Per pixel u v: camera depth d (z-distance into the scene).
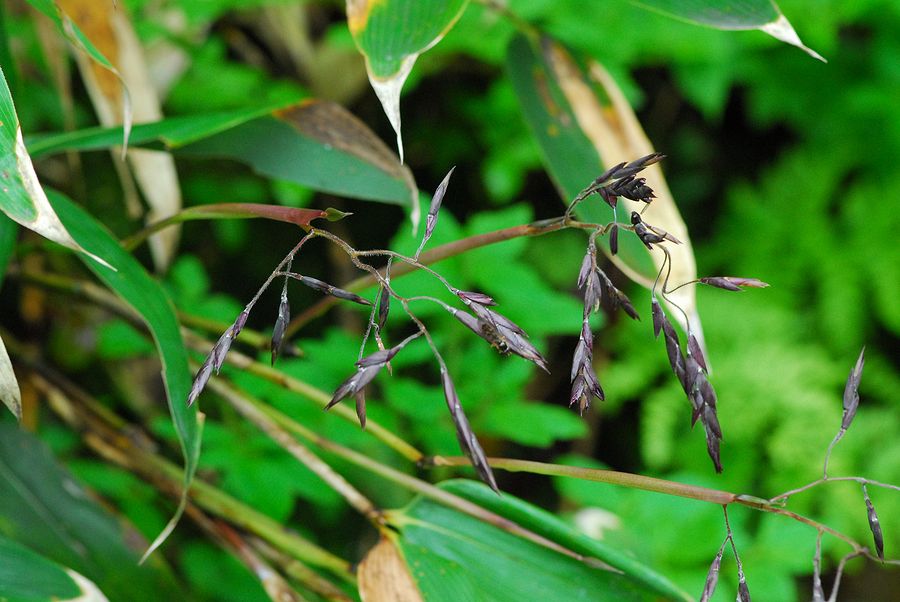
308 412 4.73
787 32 4.08
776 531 5.09
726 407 8.37
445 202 8.90
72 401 4.45
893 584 9.66
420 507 4.10
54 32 5.08
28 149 4.15
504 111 7.58
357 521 7.18
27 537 4.15
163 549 5.00
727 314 8.87
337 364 4.96
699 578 4.89
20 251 4.31
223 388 4.16
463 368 5.02
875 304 8.90
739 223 9.31
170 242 5.11
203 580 4.66
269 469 4.54
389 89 4.02
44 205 3.98
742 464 8.34
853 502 8.00
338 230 8.28
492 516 4.08
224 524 4.16
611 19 7.14
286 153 4.17
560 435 4.86
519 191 8.85
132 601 4.15
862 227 8.91
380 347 3.96
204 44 7.16
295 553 4.15
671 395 8.34
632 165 3.97
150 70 6.74
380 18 4.03
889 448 8.18
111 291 4.33
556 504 8.99
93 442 4.31
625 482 4.00
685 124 9.59
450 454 4.75
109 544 4.17
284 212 4.01
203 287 5.39
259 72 7.13
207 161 7.36
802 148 9.18
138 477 4.23
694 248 9.61
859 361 3.97
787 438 8.11
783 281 9.11
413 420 4.97
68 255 5.52
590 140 4.21
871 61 8.25
